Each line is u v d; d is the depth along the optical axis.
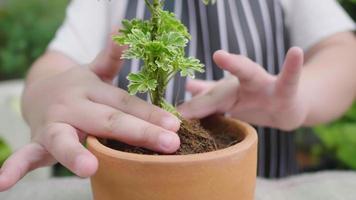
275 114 0.65
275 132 0.85
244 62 0.59
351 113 1.16
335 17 0.91
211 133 0.59
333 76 0.82
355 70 0.85
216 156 0.47
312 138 1.37
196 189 0.47
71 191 0.71
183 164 0.47
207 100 0.61
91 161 0.48
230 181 0.48
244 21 0.85
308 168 1.34
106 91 0.55
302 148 1.38
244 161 0.49
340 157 1.15
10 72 1.81
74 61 0.88
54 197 0.70
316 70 0.83
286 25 0.93
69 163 0.49
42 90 0.62
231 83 0.63
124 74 0.79
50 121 0.55
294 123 0.68
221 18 0.84
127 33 0.53
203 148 0.52
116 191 0.49
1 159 1.00
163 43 0.51
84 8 0.92
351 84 0.84
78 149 0.50
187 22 0.83
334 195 0.70
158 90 0.54
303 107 0.68
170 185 0.47
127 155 0.48
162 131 0.49
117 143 0.54
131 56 0.51
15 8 1.91
